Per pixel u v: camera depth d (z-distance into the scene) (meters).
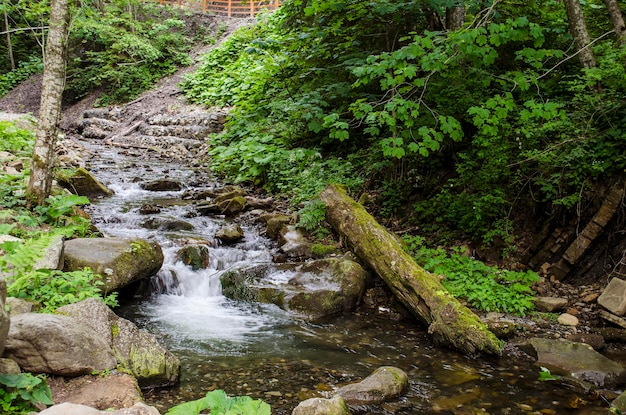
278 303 6.02
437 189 8.10
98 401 3.19
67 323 3.58
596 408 3.89
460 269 6.58
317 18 9.59
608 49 7.03
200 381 4.09
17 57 27.20
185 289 6.40
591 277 6.43
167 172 12.88
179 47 25.84
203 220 8.70
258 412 2.33
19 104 23.75
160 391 3.85
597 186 6.62
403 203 8.38
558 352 4.84
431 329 5.14
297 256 7.18
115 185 10.91
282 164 10.40
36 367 3.33
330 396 3.88
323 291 5.98
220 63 21.92
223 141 13.91
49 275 4.54
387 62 6.02
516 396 4.07
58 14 6.42
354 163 9.66
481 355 4.87
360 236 6.41
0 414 2.83
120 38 22.20
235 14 30.58
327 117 6.95
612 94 6.58
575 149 6.48
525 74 7.11
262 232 8.34
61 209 6.26
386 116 6.26
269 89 13.65
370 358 4.75
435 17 8.94
